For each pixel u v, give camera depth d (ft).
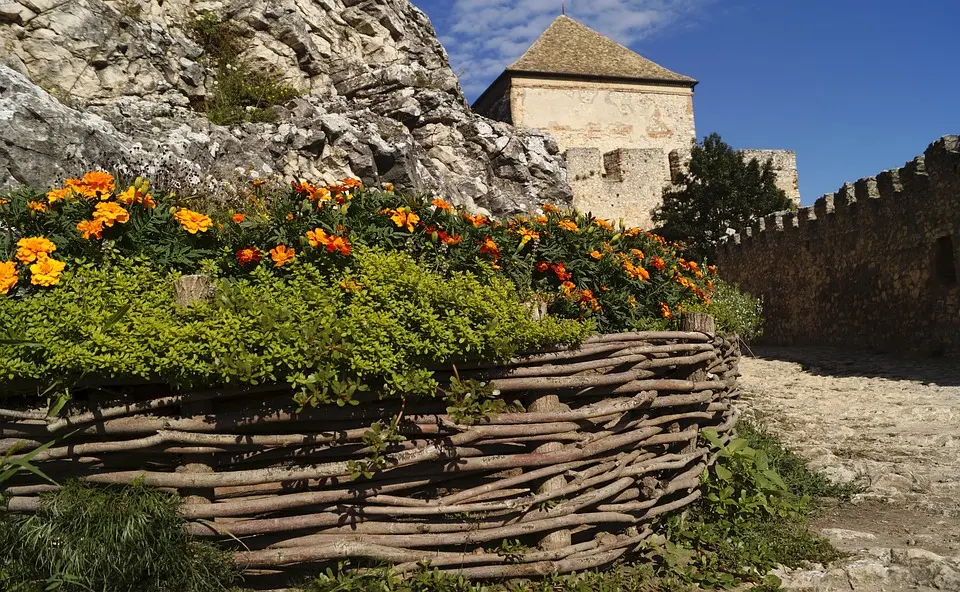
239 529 9.85
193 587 9.36
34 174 19.40
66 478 9.72
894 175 53.93
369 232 11.99
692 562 12.64
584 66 103.96
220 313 9.69
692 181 96.43
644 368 13.14
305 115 32.91
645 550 12.81
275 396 10.05
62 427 9.44
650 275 16.85
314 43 39.32
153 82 30.22
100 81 28.60
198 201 20.18
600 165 96.53
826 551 13.52
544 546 11.43
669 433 13.87
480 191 38.04
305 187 11.85
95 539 8.98
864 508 17.22
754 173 95.50
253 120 32.07
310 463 10.38
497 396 11.56
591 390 12.23
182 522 9.67
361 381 10.16
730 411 17.94
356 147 31.55
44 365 9.05
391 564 10.47
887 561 12.89
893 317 54.24
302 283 10.73
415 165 34.19
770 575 12.08
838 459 21.40
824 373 46.44
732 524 13.84
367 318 10.17
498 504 11.02
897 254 53.78
